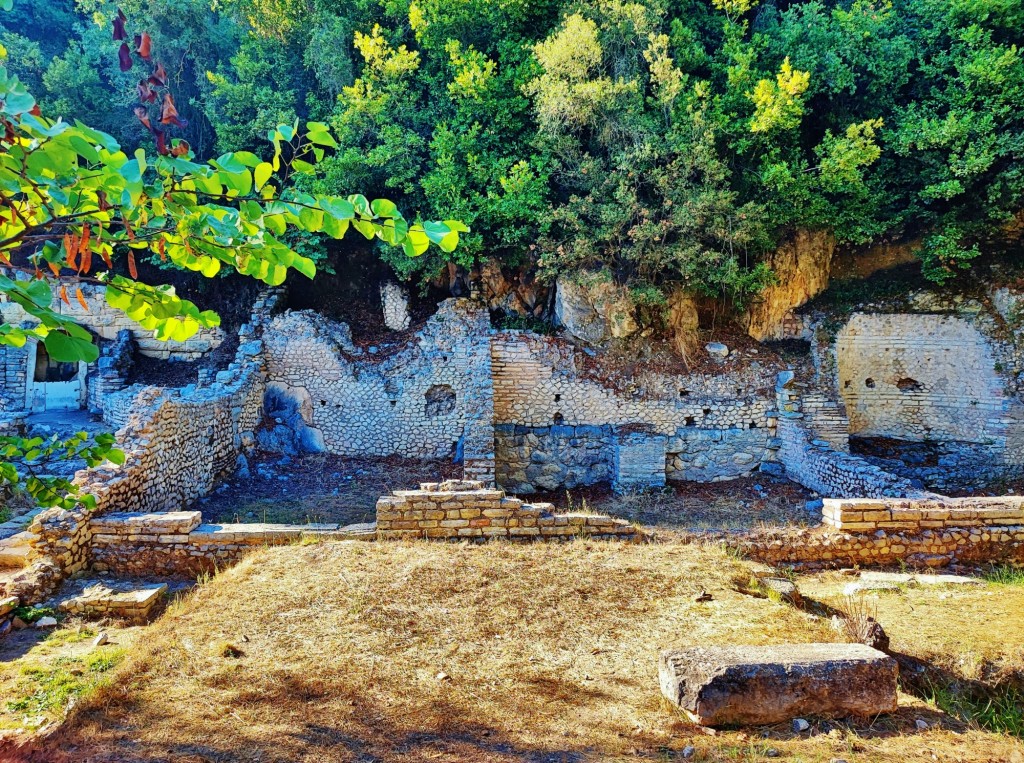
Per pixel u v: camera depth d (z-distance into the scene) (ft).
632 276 52.85
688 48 54.95
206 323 11.64
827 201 53.01
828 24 57.36
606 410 52.95
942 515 31.45
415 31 59.67
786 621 20.98
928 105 54.70
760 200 54.60
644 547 28.27
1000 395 51.72
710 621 20.93
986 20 54.54
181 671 17.79
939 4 55.26
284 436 51.62
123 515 29.68
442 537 29.63
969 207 55.06
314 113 59.36
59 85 59.72
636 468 50.14
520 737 14.87
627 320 53.52
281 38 62.34
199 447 41.83
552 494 50.65
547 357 52.80
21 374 58.54
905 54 54.03
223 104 62.13
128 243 11.46
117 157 9.16
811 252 57.21
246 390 49.37
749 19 64.75
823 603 24.90
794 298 57.62
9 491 39.88
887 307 55.52
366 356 54.34
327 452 52.21
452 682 17.44
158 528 28.73
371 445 52.34
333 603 22.09
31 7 71.72
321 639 19.79
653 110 53.21
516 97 54.13
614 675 17.83
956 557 31.14
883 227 54.24
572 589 23.38
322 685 17.12
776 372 53.78
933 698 17.90
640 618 21.30
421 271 57.62
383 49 55.83
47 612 23.85
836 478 44.32
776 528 33.24
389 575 24.38
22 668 19.35
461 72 53.36
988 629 21.93
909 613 23.71
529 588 23.44
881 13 56.54
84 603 24.02
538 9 57.57
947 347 54.24
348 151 51.16
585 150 54.65
